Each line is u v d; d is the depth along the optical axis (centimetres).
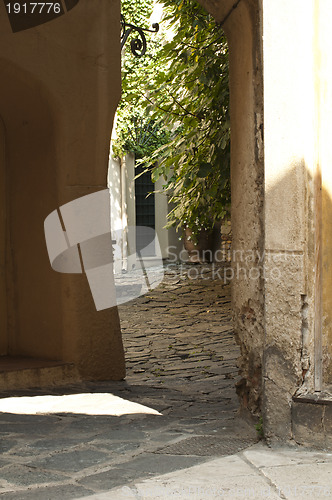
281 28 405
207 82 909
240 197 474
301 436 399
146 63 1553
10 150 736
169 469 367
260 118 440
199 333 1019
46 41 668
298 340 402
